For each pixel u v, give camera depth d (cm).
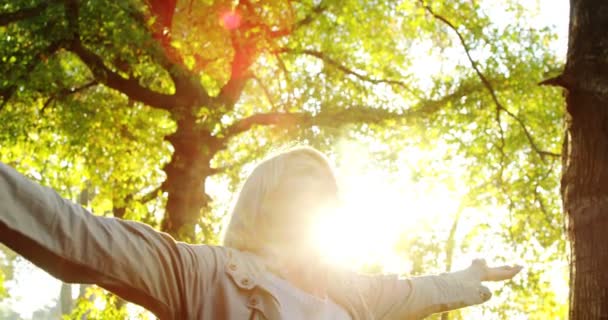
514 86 1877
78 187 2181
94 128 1952
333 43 1980
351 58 2012
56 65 1691
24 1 1600
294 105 1972
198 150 1755
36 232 168
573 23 704
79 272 176
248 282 204
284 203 223
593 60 684
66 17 1590
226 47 1809
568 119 698
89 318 1856
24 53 1623
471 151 2003
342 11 1852
